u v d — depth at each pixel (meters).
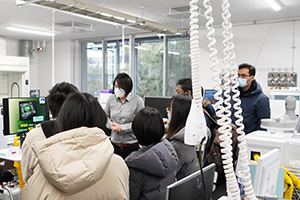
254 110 2.82
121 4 5.07
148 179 1.50
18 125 2.82
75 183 1.00
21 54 8.71
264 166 1.36
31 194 1.10
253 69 2.75
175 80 7.39
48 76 9.25
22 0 3.61
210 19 0.80
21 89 4.37
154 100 4.52
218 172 1.87
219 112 0.83
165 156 1.49
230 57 0.82
